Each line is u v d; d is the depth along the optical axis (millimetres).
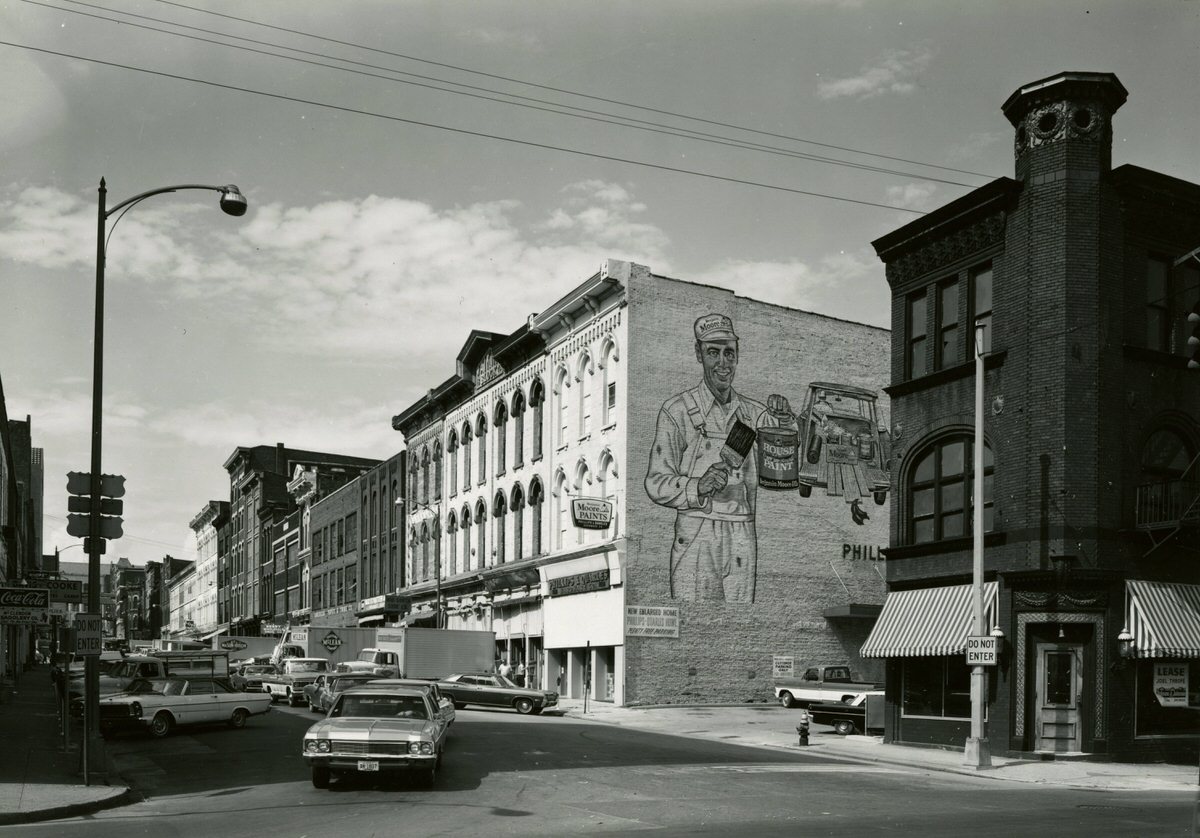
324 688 33188
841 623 44031
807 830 13016
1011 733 24375
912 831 12969
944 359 28109
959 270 27625
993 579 25469
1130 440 24859
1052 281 24875
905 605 27812
